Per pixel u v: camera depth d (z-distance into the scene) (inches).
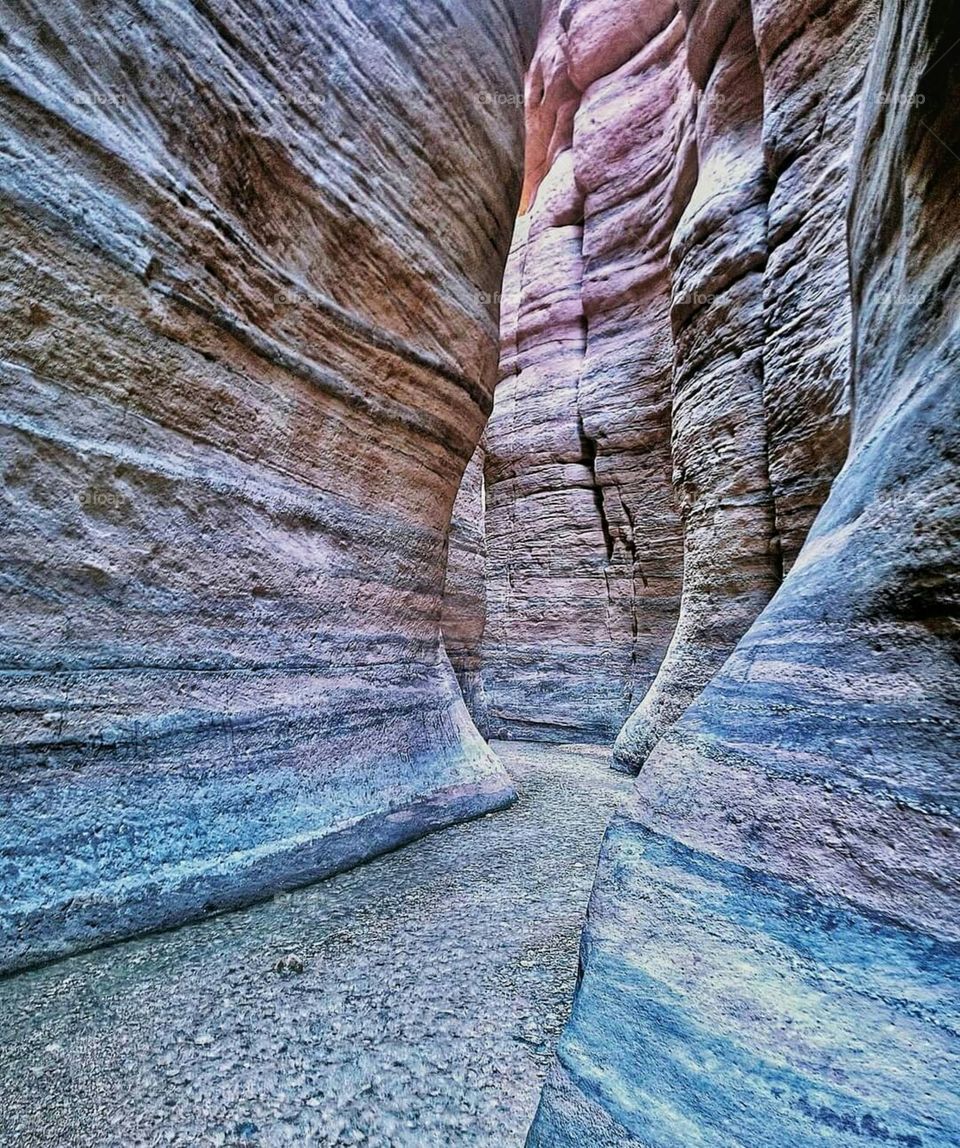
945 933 53.3
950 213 92.3
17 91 101.8
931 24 90.2
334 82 170.4
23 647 97.5
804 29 264.1
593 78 647.8
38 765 97.0
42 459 102.3
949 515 73.4
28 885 91.2
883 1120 45.4
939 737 63.6
